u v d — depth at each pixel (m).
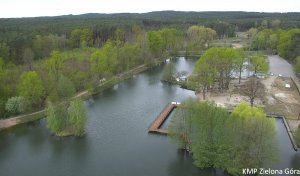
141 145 98.75
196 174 82.62
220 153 79.75
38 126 115.19
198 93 147.75
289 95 139.50
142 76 187.62
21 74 141.38
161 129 108.50
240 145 79.88
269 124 80.50
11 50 192.25
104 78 167.75
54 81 137.25
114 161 90.19
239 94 141.75
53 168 87.56
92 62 164.25
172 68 173.75
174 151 94.69
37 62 191.12
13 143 102.44
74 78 150.62
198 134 84.62
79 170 86.06
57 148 98.69
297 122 111.50
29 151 97.12
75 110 103.88
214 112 83.12
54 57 160.25
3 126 113.81
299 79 165.88
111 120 118.62
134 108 131.38
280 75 175.00
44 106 130.00
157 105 134.75
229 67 150.38
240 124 81.69
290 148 94.25
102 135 106.19
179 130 92.44
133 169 85.81
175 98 143.75
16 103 119.94
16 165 89.31
